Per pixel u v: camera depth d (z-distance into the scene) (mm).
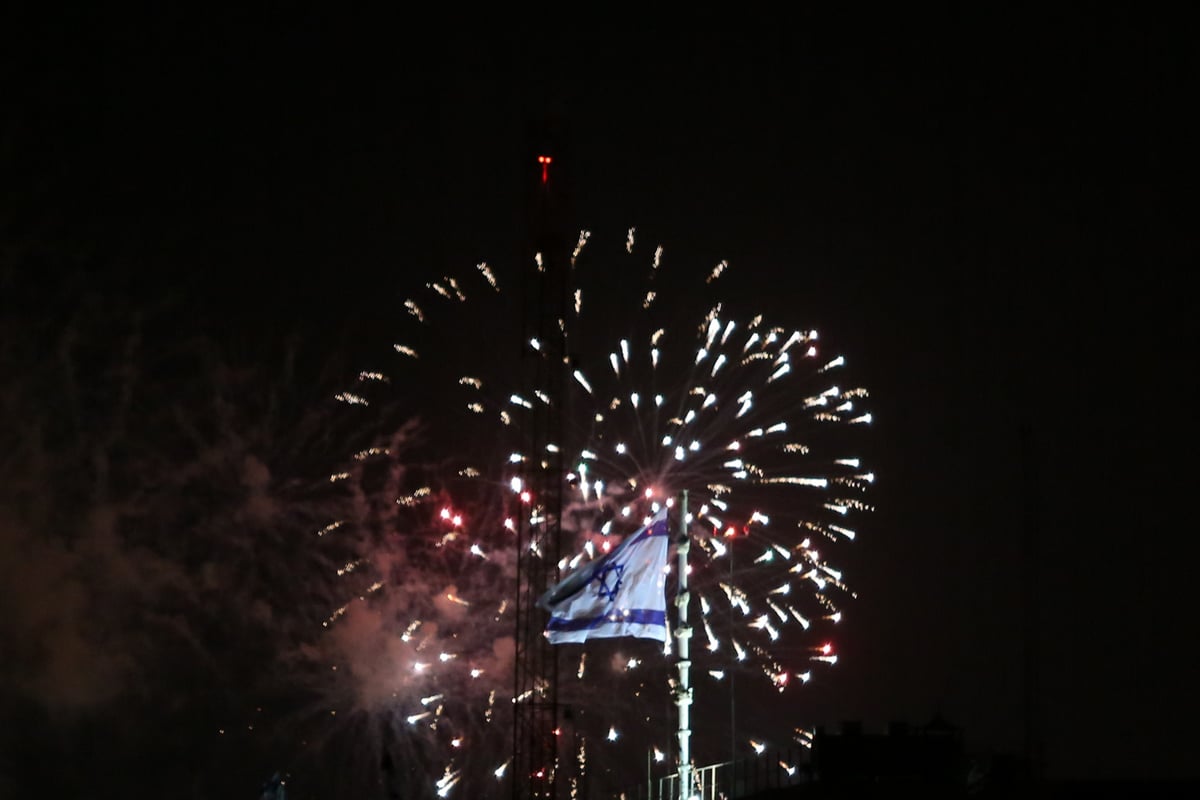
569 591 50031
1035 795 38969
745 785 49688
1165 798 38156
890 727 42406
